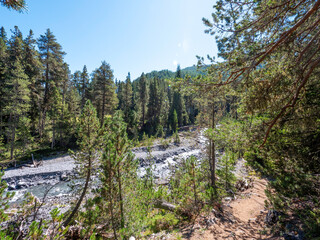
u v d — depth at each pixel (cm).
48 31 3659
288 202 488
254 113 462
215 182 1166
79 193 918
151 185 1264
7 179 1728
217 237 566
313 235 382
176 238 590
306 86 420
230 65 406
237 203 945
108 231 633
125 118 4388
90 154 882
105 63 3303
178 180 1163
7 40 3056
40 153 2673
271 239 472
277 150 443
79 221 648
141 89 5328
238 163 1739
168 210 962
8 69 2706
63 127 3047
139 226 665
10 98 2372
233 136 551
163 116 5400
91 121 906
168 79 479
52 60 3569
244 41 399
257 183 1254
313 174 402
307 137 418
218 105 1177
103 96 3328
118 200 640
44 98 3416
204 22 415
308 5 371
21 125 2414
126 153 696
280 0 349
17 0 276
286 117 436
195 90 476
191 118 6056
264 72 441
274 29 405
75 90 5091
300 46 393
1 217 363
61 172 2030
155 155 2834
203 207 819
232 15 392
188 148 3359
